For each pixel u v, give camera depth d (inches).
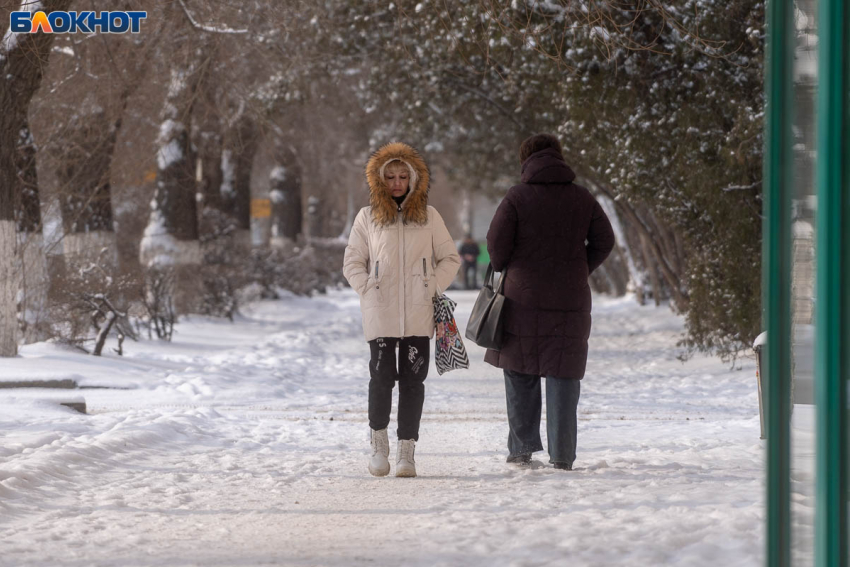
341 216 7086.6
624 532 541.3
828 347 326.6
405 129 2716.5
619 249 3631.9
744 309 1628.9
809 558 351.6
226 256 3125.0
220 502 668.7
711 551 492.1
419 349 771.4
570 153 2080.5
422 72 2233.0
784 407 362.0
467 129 2896.2
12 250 1619.1
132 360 1691.7
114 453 845.8
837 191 323.3
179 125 2500.0
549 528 556.1
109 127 2144.4
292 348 2188.7
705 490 658.2
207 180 3336.6
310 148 3730.3
